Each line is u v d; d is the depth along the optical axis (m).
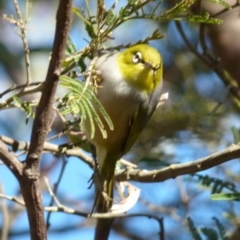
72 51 6.55
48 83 4.96
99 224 8.05
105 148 8.82
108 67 8.58
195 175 7.95
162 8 11.31
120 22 6.16
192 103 11.90
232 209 9.37
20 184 5.31
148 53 8.84
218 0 6.02
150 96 9.05
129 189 8.34
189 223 7.44
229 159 6.42
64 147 7.83
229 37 10.05
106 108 8.58
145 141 11.30
